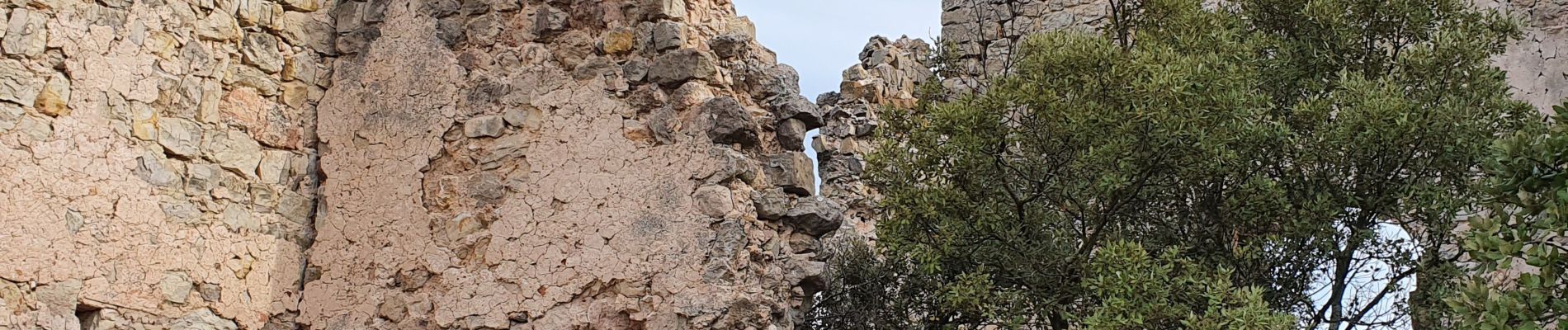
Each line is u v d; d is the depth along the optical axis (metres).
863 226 14.55
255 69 11.18
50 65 9.98
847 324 11.98
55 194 9.84
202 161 10.69
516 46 11.23
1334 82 13.00
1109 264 10.96
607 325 10.44
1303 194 12.20
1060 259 11.62
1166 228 12.27
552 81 11.03
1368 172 12.14
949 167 11.67
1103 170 11.46
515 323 10.64
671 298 10.29
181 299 10.37
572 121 10.90
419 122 11.23
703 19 11.34
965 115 11.62
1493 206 10.10
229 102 10.95
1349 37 13.39
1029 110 11.89
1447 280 11.84
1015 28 18.97
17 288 9.57
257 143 11.10
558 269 10.63
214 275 10.60
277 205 11.13
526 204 10.84
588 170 10.76
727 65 11.08
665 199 10.51
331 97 11.55
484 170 10.99
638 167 10.65
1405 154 12.11
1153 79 11.38
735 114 10.58
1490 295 10.24
